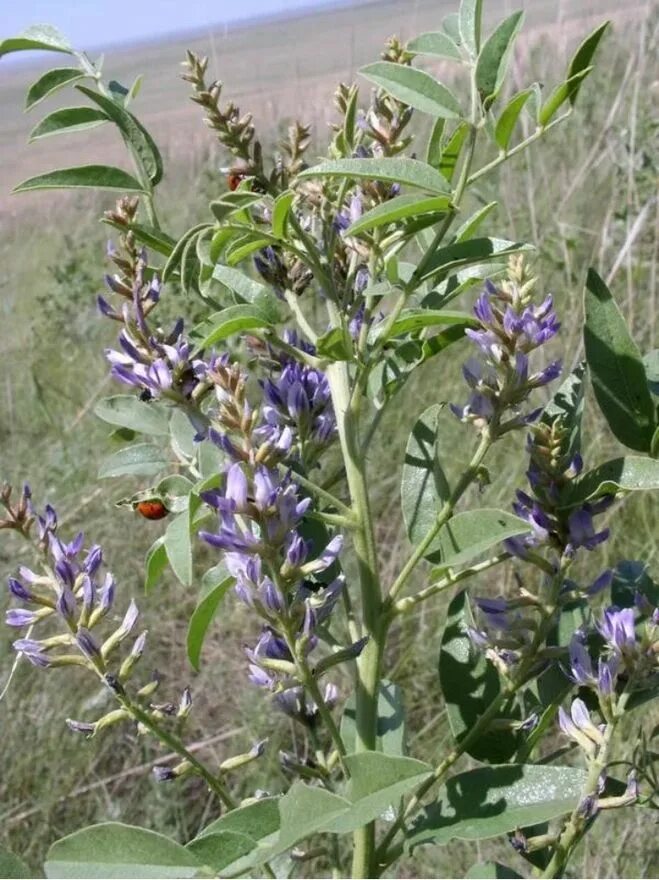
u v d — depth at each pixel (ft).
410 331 0.80
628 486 0.69
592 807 0.66
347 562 1.86
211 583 0.71
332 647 0.78
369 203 0.75
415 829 0.69
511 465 1.94
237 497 0.62
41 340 2.88
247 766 1.67
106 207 3.91
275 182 0.77
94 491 2.19
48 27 0.82
